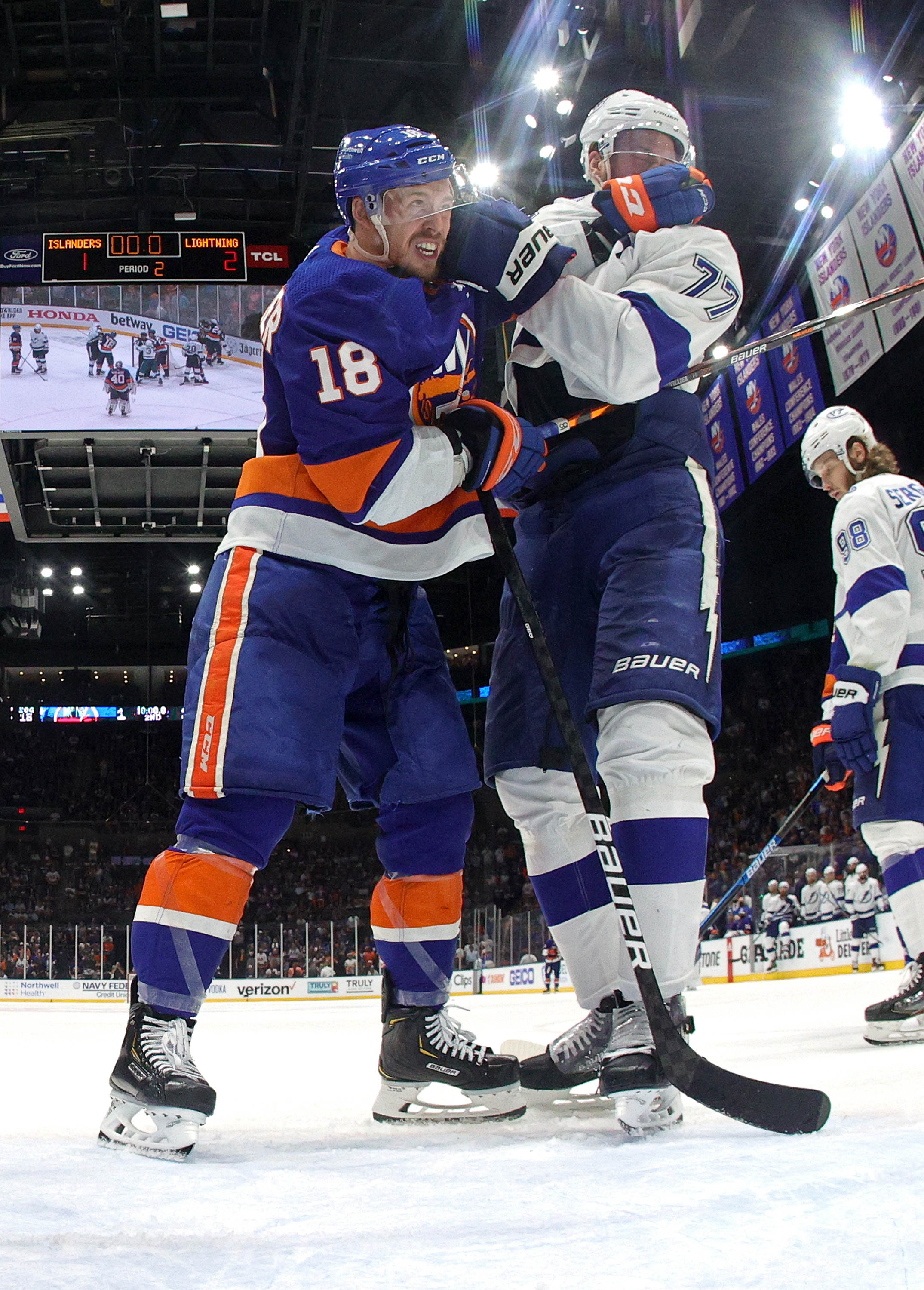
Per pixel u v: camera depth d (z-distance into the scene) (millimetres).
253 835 1519
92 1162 1260
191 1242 815
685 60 9906
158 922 1477
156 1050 1408
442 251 1650
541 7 10219
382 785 1725
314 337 1510
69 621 25281
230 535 1645
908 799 2754
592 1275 675
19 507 13344
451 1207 901
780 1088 1245
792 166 10383
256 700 1519
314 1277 699
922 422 7773
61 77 12344
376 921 1771
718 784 19297
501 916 13375
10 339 12172
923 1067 2070
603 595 1767
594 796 1425
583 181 10445
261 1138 1553
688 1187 901
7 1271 730
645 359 1670
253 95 12586
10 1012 11805
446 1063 1687
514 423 1617
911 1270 649
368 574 1637
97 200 13391
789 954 10461
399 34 11602
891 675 2797
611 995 1863
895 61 8922
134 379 12180
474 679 19141
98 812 24234
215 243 12492
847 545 2695
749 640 18844
